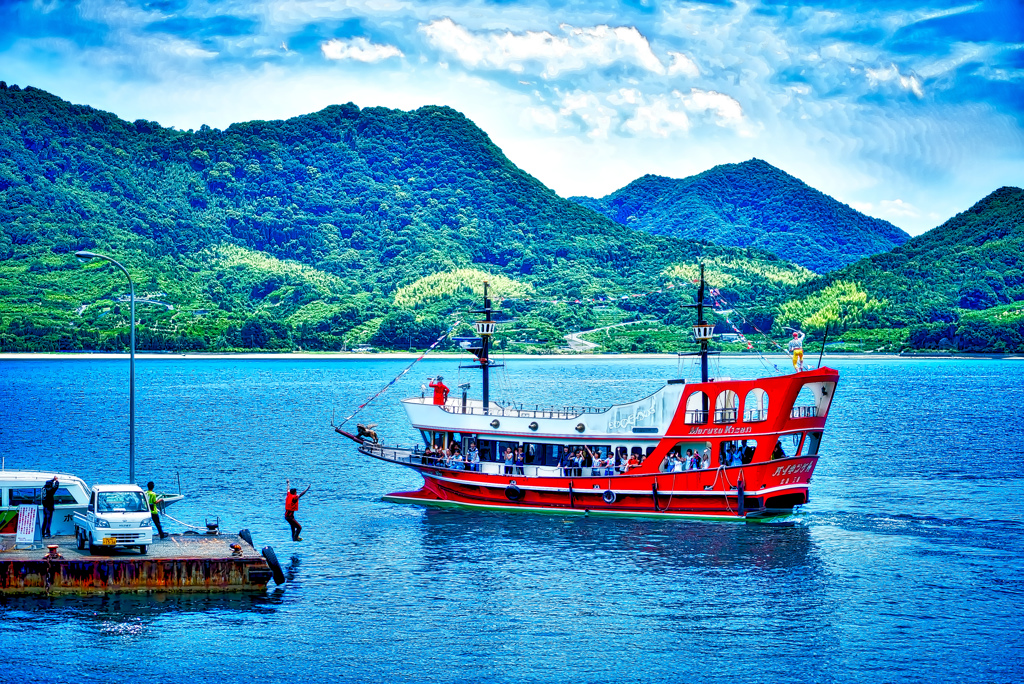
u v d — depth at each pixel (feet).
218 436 449.48
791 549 218.38
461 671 149.18
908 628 166.81
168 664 149.79
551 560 208.74
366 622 168.66
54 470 335.26
